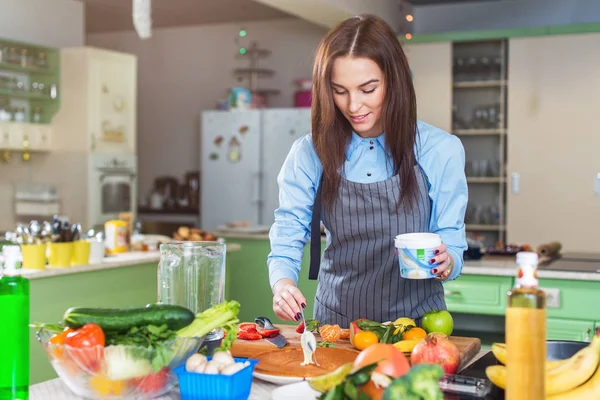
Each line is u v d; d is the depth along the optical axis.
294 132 7.11
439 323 1.74
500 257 4.02
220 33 8.27
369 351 1.26
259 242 4.91
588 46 6.02
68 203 6.67
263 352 1.66
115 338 1.34
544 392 1.15
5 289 1.33
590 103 6.03
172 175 8.54
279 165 7.18
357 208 2.02
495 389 1.32
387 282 2.06
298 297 1.81
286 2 5.25
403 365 1.24
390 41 1.87
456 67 6.42
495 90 6.41
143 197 8.58
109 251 4.22
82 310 1.35
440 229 2.00
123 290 3.88
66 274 3.52
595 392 1.27
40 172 6.76
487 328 3.79
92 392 1.32
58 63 6.65
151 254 4.21
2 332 1.33
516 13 6.92
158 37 8.53
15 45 6.36
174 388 1.44
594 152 6.03
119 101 6.88
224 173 7.37
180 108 8.48
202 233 4.76
